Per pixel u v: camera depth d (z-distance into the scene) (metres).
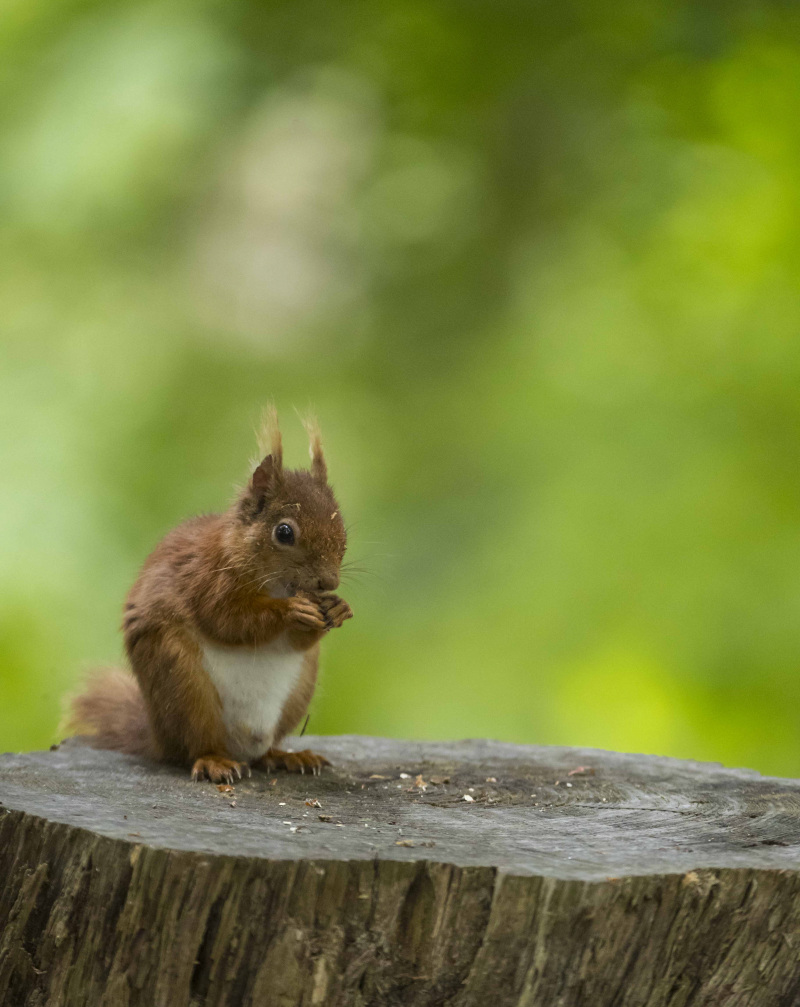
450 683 14.54
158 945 4.97
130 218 15.86
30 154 15.06
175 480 15.98
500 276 16.28
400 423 16.39
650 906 4.94
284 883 4.90
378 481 16.20
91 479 15.53
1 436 15.84
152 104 14.79
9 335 16.55
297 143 16.39
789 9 14.87
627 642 14.19
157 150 15.23
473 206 16.33
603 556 14.54
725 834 5.72
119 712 7.87
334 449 16.45
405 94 16.08
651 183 15.12
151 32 15.24
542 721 14.15
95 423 16.02
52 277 16.61
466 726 14.28
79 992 5.16
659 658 14.05
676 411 14.91
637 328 15.26
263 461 7.51
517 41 15.75
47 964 5.27
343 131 16.42
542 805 6.40
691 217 14.93
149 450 16.05
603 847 5.41
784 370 14.62
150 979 4.99
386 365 16.66
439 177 16.42
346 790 6.76
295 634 7.27
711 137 14.98
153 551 7.78
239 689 7.29
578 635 14.40
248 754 7.40
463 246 16.39
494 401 15.80
